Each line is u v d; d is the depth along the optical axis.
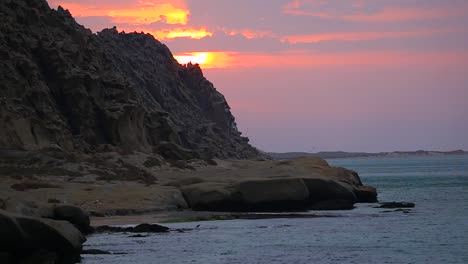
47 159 69.75
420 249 45.78
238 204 64.62
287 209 66.75
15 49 83.81
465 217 64.00
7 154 69.56
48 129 75.94
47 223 33.50
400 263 40.88
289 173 73.56
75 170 69.00
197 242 46.50
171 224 54.91
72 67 88.50
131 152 81.81
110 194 62.06
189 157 89.56
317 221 59.47
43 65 87.06
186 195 64.94
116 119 86.56
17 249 32.44
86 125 84.31
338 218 61.88
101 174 69.62
